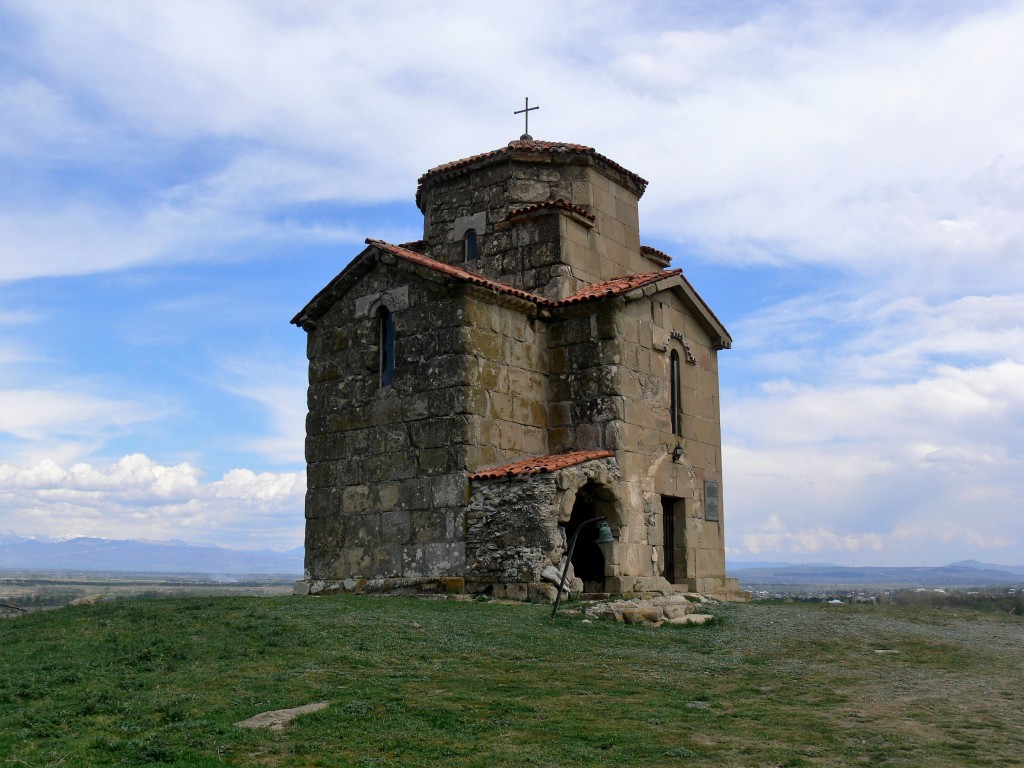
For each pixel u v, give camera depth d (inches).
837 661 665.6
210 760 404.8
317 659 585.0
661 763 413.1
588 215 1135.0
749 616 864.9
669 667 617.9
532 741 440.1
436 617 742.5
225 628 662.5
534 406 1048.2
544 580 901.2
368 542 1025.5
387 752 421.4
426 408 1000.9
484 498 951.0
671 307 1143.0
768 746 440.1
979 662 678.5
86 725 453.1
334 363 1093.1
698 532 1139.3
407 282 1038.4
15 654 585.6
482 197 1182.3
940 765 415.2
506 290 1016.2
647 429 1067.3
